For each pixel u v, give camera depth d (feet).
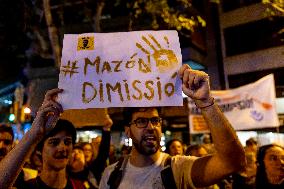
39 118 6.37
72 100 7.13
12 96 63.72
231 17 63.05
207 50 65.57
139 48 7.56
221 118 6.19
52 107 6.62
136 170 8.17
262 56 58.75
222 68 63.57
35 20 34.73
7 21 26.96
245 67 60.80
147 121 8.14
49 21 31.86
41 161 9.23
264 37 58.85
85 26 65.10
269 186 11.41
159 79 7.29
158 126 8.23
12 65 57.62
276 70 57.00
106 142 15.70
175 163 7.75
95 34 7.71
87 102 7.16
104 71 7.41
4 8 26.27
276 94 53.31
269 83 22.99
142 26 58.54
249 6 60.80
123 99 7.21
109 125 15.93
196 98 6.19
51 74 61.16
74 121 15.84
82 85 7.28
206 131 27.14
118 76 7.37
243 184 15.65
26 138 6.13
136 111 8.23
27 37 39.60
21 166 5.96
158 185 7.72
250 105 23.53
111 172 8.58
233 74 62.18
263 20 58.80
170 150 18.26
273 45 57.72
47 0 31.63
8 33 28.09
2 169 5.77
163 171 7.70
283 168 11.18
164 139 58.44
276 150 11.34
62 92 7.16
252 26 60.39
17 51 41.52
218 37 64.85
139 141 8.11
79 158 14.67
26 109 40.40
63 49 7.58
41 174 8.84
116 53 7.56
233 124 24.04
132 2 45.03
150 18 55.26
